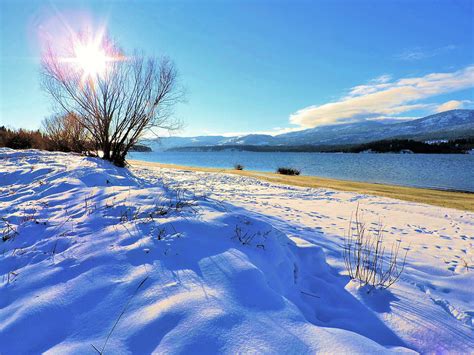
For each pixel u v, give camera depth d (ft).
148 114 43.01
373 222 24.50
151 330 6.01
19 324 6.13
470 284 11.97
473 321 8.63
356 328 7.96
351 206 32.30
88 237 10.32
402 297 9.92
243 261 8.93
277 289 8.90
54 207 14.14
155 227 10.88
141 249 9.27
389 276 11.87
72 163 30.99
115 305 6.83
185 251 9.32
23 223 11.79
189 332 5.89
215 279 7.94
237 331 6.06
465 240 20.33
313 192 42.55
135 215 12.57
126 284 7.58
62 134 67.31
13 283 7.64
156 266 8.39
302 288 10.31
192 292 7.22
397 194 49.14
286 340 6.09
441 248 17.85
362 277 11.45
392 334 7.79
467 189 69.31
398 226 23.70
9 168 24.89
